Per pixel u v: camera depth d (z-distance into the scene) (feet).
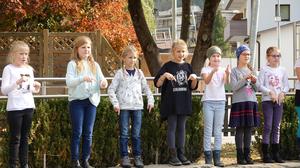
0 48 45.03
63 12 54.03
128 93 24.71
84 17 55.98
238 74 26.21
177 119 25.38
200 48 36.22
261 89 26.37
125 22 59.41
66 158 25.34
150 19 103.96
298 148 28.19
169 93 25.09
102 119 25.58
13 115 22.86
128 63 24.97
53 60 45.16
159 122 26.48
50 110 25.02
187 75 25.40
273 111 26.84
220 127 25.86
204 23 36.19
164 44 145.18
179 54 25.34
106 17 57.82
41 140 24.91
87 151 23.97
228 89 30.27
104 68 44.50
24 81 22.67
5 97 25.32
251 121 25.88
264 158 26.96
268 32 114.32
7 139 24.58
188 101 25.27
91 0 56.75
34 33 45.06
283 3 132.77
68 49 45.01
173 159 25.30
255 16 58.23
